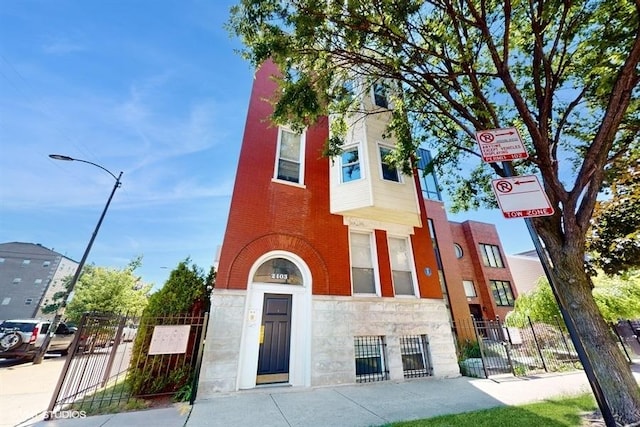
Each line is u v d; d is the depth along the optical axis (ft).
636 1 13.67
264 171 27.66
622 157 21.01
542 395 19.20
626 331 40.55
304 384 22.18
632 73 14.39
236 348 20.99
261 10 18.25
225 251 23.32
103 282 72.49
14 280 118.32
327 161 31.32
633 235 24.34
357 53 20.94
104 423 14.39
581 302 14.05
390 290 28.30
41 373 28.99
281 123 22.43
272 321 23.38
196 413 15.98
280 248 25.39
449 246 57.52
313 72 22.31
